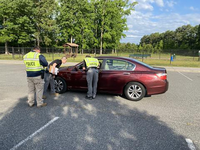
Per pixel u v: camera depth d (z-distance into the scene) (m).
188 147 2.64
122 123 3.45
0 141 2.71
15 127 3.19
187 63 19.31
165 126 3.36
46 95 5.43
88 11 40.78
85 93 5.77
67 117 3.71
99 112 4.05
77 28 39.97
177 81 8.58
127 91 5.05
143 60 23.86
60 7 39.09
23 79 8.14
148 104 4.75
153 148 2.59
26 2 27.56
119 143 2.70
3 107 4.28
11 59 21.36
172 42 72.31
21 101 4.78
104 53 24.94
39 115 3.79
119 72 5.08
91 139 2.80
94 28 41.59
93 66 4.85
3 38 27.34
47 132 3.01
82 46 42.56
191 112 4.19
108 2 36.75
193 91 6.44
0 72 10.51
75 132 3.03
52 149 2.51
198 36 61.38
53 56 24.75
